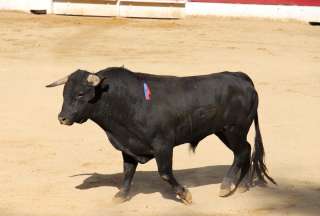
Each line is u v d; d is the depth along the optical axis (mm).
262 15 45094
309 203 14109
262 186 15273
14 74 29703
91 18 44344
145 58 34031
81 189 14922
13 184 15266
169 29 41625
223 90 14141
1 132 20156
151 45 37312
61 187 15055
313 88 27969
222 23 43656
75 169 16484
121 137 13516
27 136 19750
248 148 14781
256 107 14773
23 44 36812
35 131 20359
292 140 19688
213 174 16141
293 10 44875
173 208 13703
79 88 12906
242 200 14289
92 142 19141
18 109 23250
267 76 30422
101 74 13305
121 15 45125
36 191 14789
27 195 14523
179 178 15820
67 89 13000
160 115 13398
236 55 35281
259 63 33469
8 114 22516
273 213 13500
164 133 13477
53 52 35125
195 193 14695
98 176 15898
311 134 20438
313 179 15852
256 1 45000
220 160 17375
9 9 45344
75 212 13469
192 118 13805
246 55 35406
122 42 37812
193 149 14688
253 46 37719
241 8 45094
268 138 19906
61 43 37281
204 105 13883
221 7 45062
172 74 29891
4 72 30141
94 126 21109
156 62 33000
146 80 13680
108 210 13570
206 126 14102
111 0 45156
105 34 39750
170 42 38156
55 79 28625
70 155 17750
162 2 45188
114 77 13320
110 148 18484
